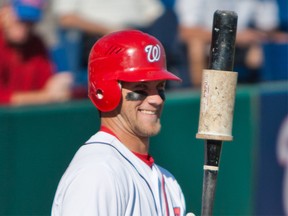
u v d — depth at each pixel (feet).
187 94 89.86
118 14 92.94
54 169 80.28
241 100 93.30
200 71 98.63
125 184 38.47
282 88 97.96
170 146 87.66
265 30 108.68
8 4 83.15
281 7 110.32
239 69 106.42
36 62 84.74
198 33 98.63
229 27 40.01
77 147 81.87
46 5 86.17
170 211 42.04
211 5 100.53
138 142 41.45
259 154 95.40
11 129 77.30
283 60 109.60
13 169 77.46
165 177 43.96
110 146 40.45
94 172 37.70
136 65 40.68
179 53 96.73
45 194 79.71
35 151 78.95
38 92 84.84
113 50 40.91
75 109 81.56
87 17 90.58
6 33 82.64
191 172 89.76
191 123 89.61
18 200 77.82
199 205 90.48
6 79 82.58
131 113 40.83
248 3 106.32
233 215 92.99
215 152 40.32
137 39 41.16
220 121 40.09
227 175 92.22
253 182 94.79
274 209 97.30
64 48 87.97
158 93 41.14
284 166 98.27
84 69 89.71
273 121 96.89
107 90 40.73
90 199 36.83
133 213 38.75
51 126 79.92
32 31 84.53
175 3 97.55
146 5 95.45
